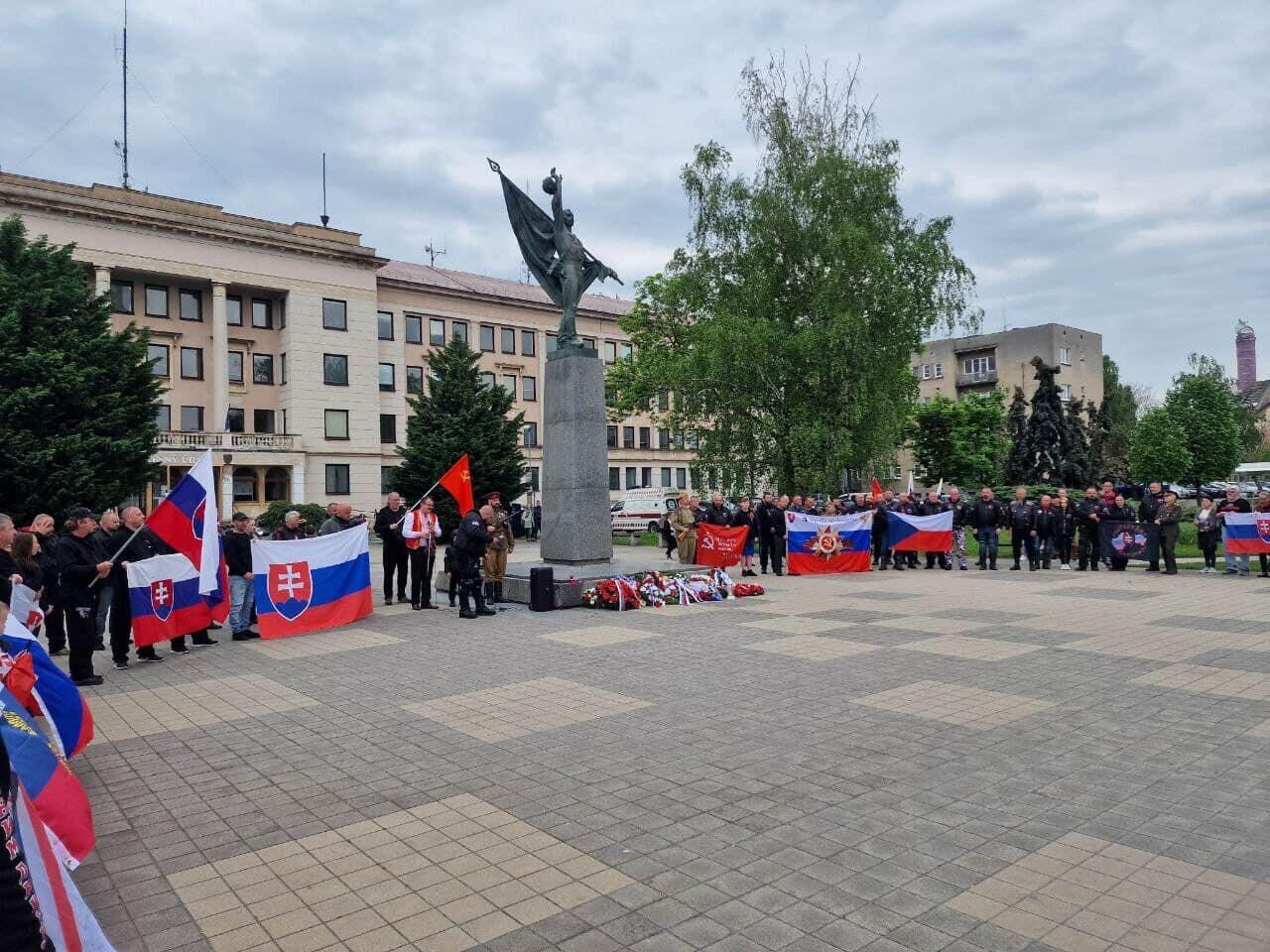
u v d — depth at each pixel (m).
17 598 7.40
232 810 5.53
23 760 3.73
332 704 8.30
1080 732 6.88
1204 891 4.17
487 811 5.39
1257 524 18.50
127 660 10.77
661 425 41.66
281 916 4.10
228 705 8.38
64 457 23.50
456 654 10.63
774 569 20.62
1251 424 74.19
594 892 4.25
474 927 3.94
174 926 4.02
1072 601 14.81
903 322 29.03
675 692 8.40
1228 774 5.86
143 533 10.81
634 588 14.48
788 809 5.30
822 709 7.68
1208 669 9.12
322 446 50.06
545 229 16.94
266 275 48.31
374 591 18.86
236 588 12.42
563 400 16.22
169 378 46.38
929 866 4.48
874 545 22.33
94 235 42.75
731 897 4.17
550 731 7.15
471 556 13.74
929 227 29.91
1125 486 43.16
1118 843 4.74
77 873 4.63
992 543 21.23
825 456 29.00
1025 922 3.88
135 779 6.19
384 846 4.90
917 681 8.71
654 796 5.57
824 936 3.79
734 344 28.23
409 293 56.03
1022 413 33.91
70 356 24.20
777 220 29.84
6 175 40.69
